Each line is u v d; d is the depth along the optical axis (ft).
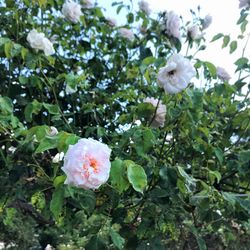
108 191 2.06
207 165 2.45
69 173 1.48
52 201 1.63
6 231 6.43
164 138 2.32
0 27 3.02
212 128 2.64
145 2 3.51
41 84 2.72
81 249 5.58
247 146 2.65
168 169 2.08
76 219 2.48
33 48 2.57
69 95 2.92
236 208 2.19
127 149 2.31
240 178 2.57
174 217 2.26
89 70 3.32
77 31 3.46
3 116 2.20
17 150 2.20
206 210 2.26
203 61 2.44
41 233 5.20
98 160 1.50
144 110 2.33
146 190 2.14
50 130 1.90
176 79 2.05
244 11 2.80
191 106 2.25
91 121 2.87
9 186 2.52
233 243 3.37
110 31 3.57
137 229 2.17
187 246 3.00
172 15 2.87
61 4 3.42
